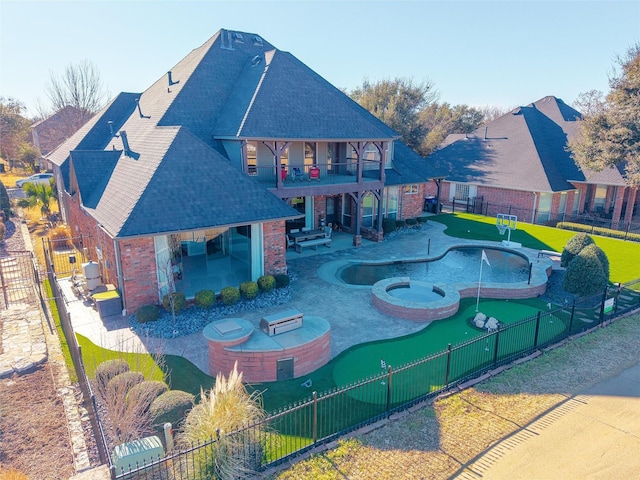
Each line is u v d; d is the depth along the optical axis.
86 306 15.17
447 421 8.93
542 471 7.58
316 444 8.11
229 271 17.41
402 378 10.65
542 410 9.37
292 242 22.95
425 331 13.52
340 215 27.08
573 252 18.91
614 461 7.85
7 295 16.39
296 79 21.91
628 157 27.80
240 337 10.61
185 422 7.77
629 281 18.47
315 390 10.16
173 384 10.43
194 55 26.03
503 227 25.27
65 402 9.54
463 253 23.31
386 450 8.04
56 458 7.89
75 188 20.75
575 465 7.75
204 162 16.12
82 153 19.86
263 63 22.56
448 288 16.09
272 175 22.59
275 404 9.58
